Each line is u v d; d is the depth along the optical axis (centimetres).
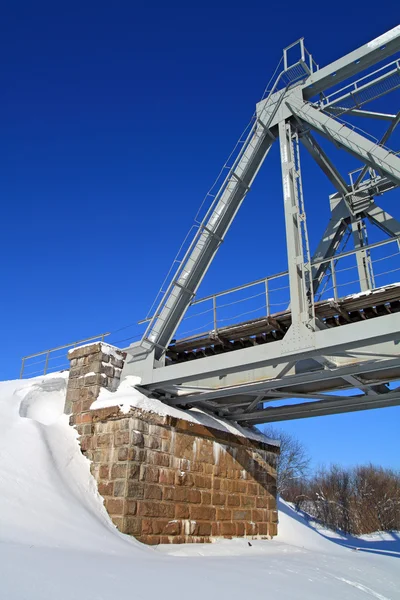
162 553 1282
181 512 1537
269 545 1759
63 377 1778
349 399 1680
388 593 1134
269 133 1653
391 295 1295
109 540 1133
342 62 1533
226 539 1689
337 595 942
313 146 1666
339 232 1859
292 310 1320
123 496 1366
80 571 703
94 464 1487
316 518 6053
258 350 1345
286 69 1636
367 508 6556
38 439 1424
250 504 1880
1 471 1195
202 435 1714
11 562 676
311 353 1259
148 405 1529
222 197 1656
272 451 2117
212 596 706
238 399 1823
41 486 1229
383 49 1473
